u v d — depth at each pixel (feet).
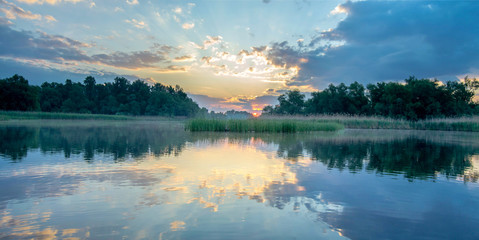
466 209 14.98
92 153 33.19
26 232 11.59
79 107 282.36
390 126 130.21
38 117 169.27
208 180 20.52
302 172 23.72
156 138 53.98
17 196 16.34
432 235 11.76
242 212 14.05
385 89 180.04
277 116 128.88
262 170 24.35
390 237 11.45
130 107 297.74
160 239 11.00
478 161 30.94
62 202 15.34
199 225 12.41
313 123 94.43
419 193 17.85
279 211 14.28
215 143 46.42
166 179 20.70
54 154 32.09
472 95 177.17
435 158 33.09
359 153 36.40
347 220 13.23
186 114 322.75
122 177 21.20
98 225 12.32
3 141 44.47
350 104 205.05
